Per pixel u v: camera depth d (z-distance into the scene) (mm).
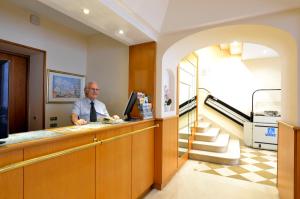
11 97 2850
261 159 3859
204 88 5695
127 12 1994
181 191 2541
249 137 4863
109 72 3182
